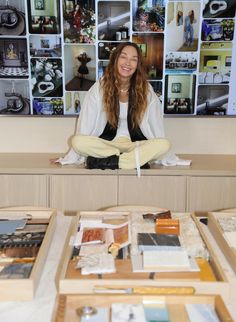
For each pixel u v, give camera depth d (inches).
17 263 45.7
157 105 99.8
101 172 95.7
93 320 35.1
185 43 105.6
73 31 105.0
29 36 105.0
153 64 107.2
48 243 51.2
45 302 39.6
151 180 96.0
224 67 106.7
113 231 53.7
